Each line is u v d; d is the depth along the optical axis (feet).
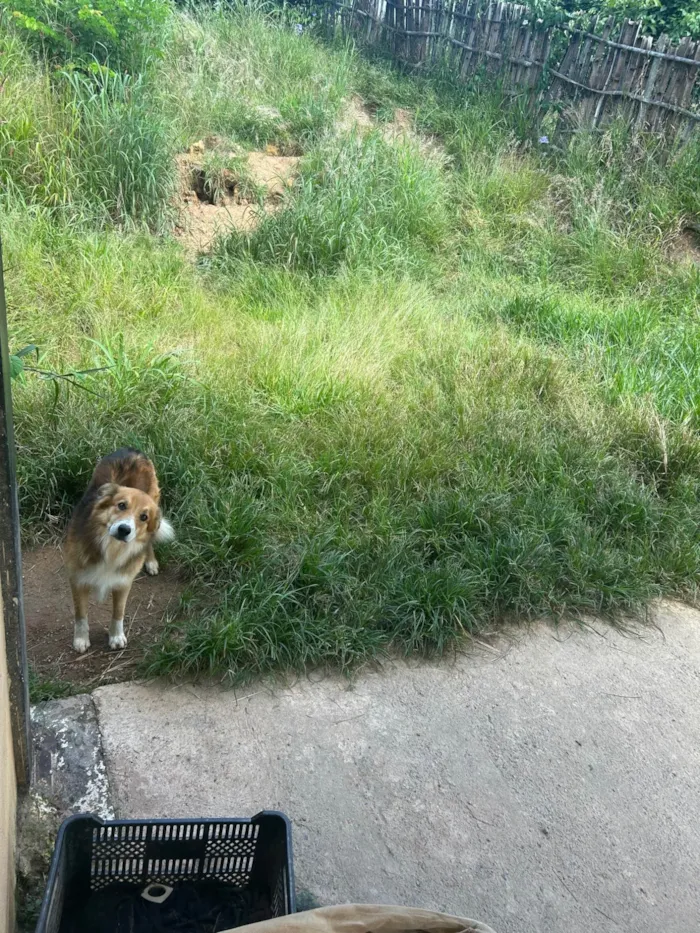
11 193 21.80
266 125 29.37
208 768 9.91
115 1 27.58
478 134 31.32
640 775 10.72
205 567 12.95
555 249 27.17
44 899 6.68
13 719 8.02
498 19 33.73
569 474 16.14
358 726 10.83
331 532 13.56
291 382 17.61
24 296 18.53
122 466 12.28
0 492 6.77
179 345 18.60
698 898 9.23
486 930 6.63
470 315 22.86
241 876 7.93
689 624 13.84
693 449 17.06
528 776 10.44
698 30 33.94
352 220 24.45
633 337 21.74
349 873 8.91
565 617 13.52
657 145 29.12
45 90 24.16
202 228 24.93
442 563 13.55
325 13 40.88
